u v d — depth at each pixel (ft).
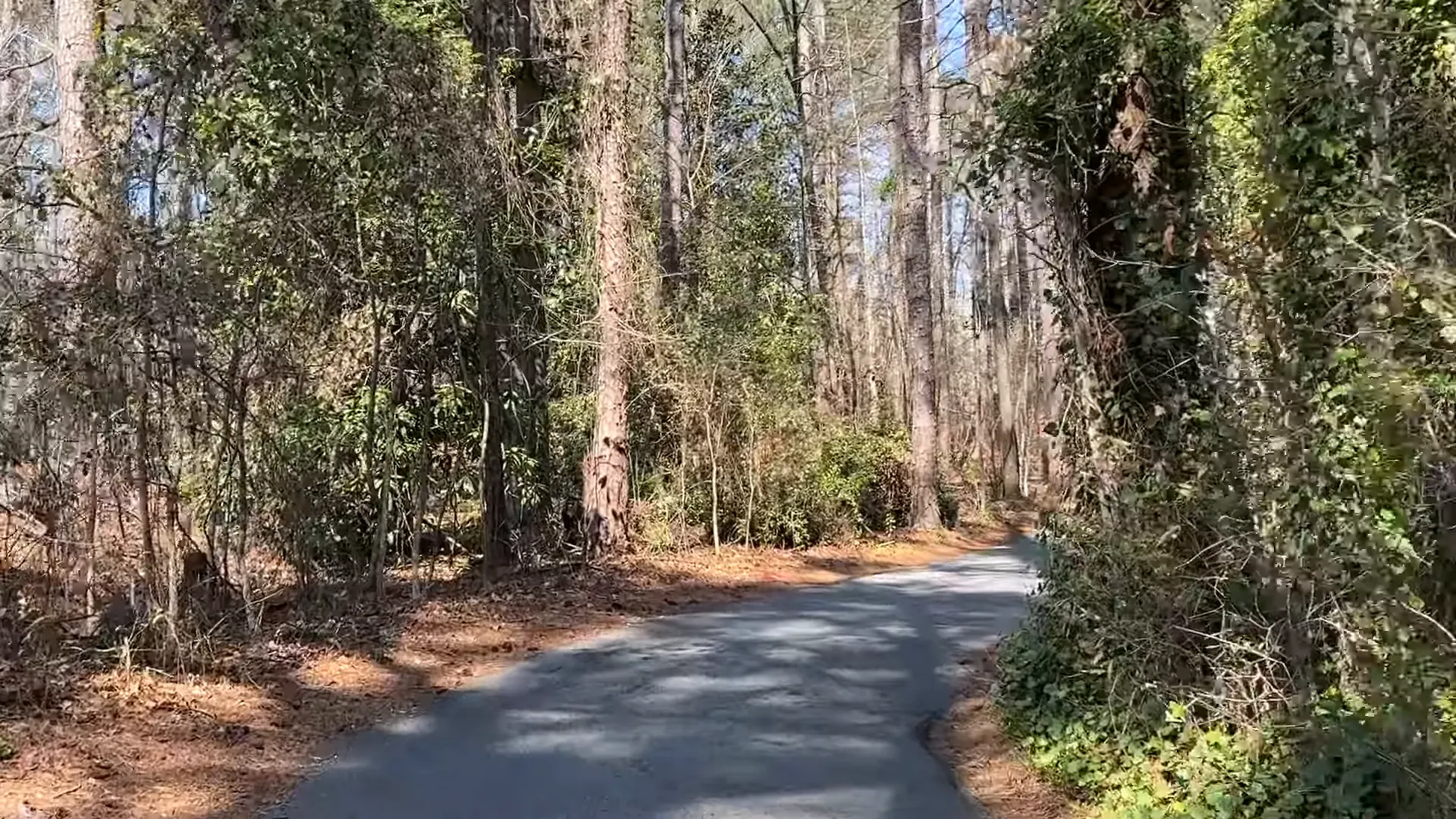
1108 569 20.74
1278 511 16.81
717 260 58.54
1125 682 19.97
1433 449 14.21
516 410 44.70
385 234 33.63
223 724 22.30
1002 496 97.50
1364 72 16.31
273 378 29.89
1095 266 22.24
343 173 30.78
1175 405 20.57
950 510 76.59
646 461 55.36
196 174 27.37
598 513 48.80
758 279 61.05
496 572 42.22
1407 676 14.43
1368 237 15.08
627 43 49.06
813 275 85.30
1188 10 20.79
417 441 40.34
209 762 20.13
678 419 55.21
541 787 19.29
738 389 56.39
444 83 34.83
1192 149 20.98
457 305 38.75
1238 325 19.10
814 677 29.17
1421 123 16.61
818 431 61.93
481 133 38.01
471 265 38.91
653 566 47.96
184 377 26.13
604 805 18.34
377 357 34.63
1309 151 16.51
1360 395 14.58
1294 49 16.49
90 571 24.23
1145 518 20.33
